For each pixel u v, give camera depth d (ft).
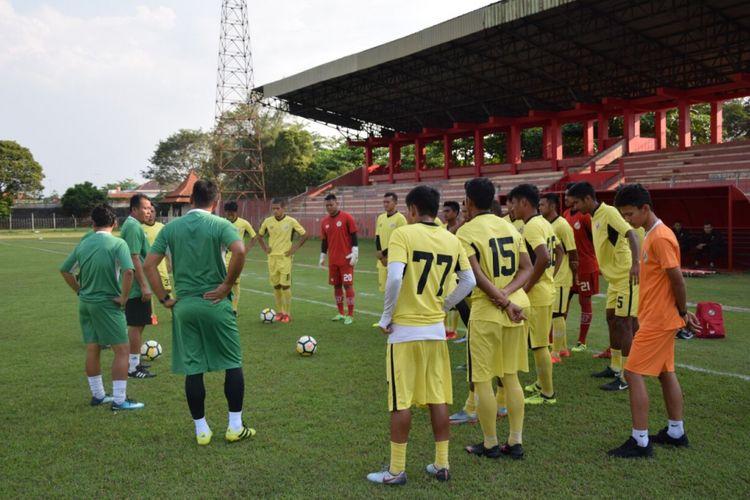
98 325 16.87
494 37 86.17
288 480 12.10
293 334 27.73
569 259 21.97
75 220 205.57
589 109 104.78
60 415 16.49
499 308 13.37
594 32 76.79
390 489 11.66
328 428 15.08
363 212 126.41
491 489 11.60
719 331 25.07
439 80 110.52
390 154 154.40
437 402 12.12
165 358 23.70
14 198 218.18
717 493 11.28
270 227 31.24
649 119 147.95
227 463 13.02
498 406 16.33
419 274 12.13
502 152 161.68
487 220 13.82
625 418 15.65
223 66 178.81
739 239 54.34
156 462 13.12
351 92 120.67
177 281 14.46
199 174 211.41
